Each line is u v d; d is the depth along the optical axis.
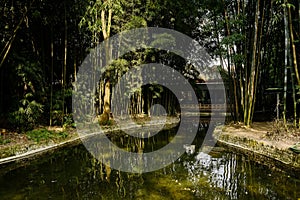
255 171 5.04
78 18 9.29
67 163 5.88
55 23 8.63
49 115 8.88
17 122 7.52
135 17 10.84
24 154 5.91
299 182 4.32
